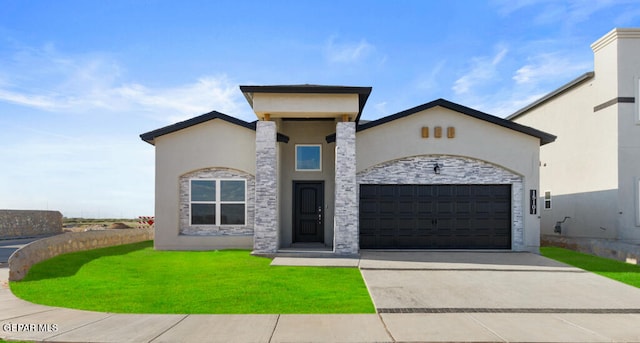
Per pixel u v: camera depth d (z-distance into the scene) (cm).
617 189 1703
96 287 988
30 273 1147
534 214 1522
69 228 3288
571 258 1450
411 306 825
